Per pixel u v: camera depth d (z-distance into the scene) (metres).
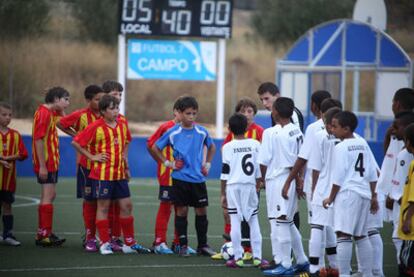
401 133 26.39
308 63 70.06
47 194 31.88
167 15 65.38
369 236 25.91
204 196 29.92
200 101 111.25
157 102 111.75
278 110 26.84
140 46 65.62
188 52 66.50
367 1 68.19
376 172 25.11
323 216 25.66
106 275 26.27
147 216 41.16
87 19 120.81
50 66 110.00
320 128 25.91
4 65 107.12
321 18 129.25
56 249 31.33
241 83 119.06
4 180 31.75
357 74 67.75
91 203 31.14
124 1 64.25
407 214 24.45
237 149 27.88
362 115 68.88
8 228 32.16
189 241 34.38
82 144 29.88
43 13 117.06
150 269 27.39
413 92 27.78
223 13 65.88
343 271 24.56
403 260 25.38
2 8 113.31
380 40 64.69
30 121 98.62
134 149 59.75
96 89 31.86
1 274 26.28
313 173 25.84
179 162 29.52
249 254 29.00
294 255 29.70
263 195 52.88
